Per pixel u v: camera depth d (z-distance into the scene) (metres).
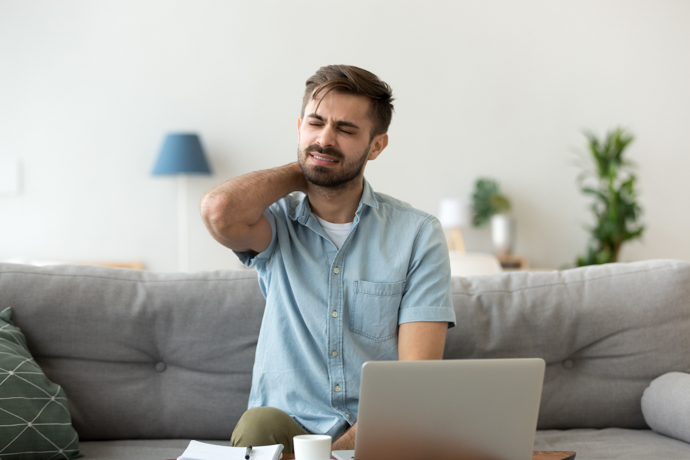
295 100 4.27
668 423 1.54
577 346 1.71
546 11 4.41
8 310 1.54
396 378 0.86
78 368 1.58
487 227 4.48
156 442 1.57
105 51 4.14
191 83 4.21
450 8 4.38
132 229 4.18
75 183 4.13
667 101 4.45
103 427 1.57
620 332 1.71
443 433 0.90
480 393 0.90
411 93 4.38
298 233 1.39
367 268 1.34
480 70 4.41
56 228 4.12
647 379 1.69
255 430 1.08
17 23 4.07
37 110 4.10
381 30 4.34
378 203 1.40
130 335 1.61
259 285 1.54
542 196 4.46
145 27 4.17
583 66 4.43
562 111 4.44
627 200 4.17
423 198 4.41
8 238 4.09
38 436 1.35
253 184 1.26
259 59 4.25
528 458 0.94
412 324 1.30
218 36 4.22
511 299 1.72
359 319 1.32
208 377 1.63
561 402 1.68
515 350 1.68
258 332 1.65
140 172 4.18
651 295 1.72
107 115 4.15
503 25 4.41
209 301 1.64
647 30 4.43
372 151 1.37
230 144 4.24
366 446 0.88
